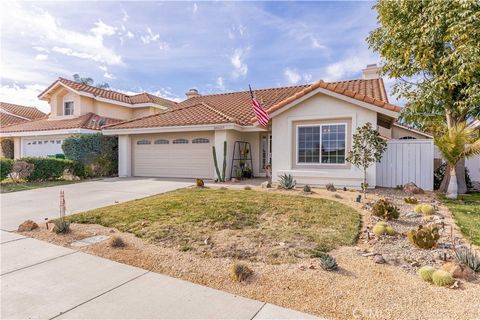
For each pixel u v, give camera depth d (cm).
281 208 816
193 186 1320
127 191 1248
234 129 1525
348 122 1189
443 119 1391
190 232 643
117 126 1845
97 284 433
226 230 654
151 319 342
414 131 1856
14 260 526
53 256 543
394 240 588
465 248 530
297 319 337
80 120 2186
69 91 2388
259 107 1257
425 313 340
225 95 2316
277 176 1306
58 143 2212
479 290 389
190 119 1648
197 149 1694
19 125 2578
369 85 1639
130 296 397
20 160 1528
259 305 369
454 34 1035
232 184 1386
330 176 1211
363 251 534
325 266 456
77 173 1739
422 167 1197
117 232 674
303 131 1273
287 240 587
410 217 759
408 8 1170
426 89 1195
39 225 746
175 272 471
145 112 2730
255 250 542
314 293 392
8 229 718
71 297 396
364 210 823
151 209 831
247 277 441
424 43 1123
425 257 500
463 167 1202
